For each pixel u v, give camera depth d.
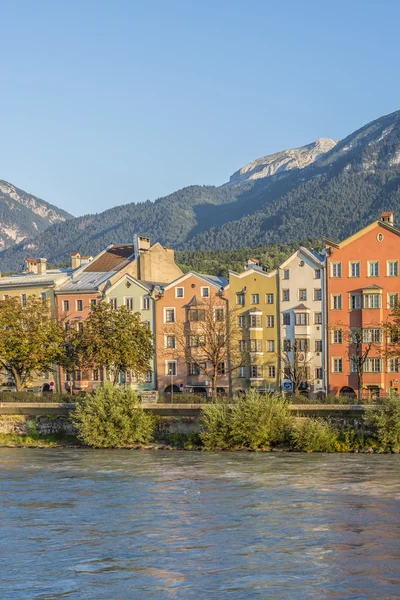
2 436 121.50
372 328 136.25
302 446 103.50
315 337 141.50
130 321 136.25
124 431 111.25
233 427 105.38
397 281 136.38
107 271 165.50
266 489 78.12
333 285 140.25
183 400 116.81
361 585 49.12
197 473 88.25
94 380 154.75
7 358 136.88
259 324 144.88
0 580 51.38
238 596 47.66
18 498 76.75
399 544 57.78
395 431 101.38
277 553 55.94
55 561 55.28
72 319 158.50
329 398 110.50
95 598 47.94
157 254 165.12
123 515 68.69
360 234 138.88
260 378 143.50
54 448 114.44
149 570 52.84
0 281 169.75
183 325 149.50
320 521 64.81
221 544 58.50
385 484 79.56
